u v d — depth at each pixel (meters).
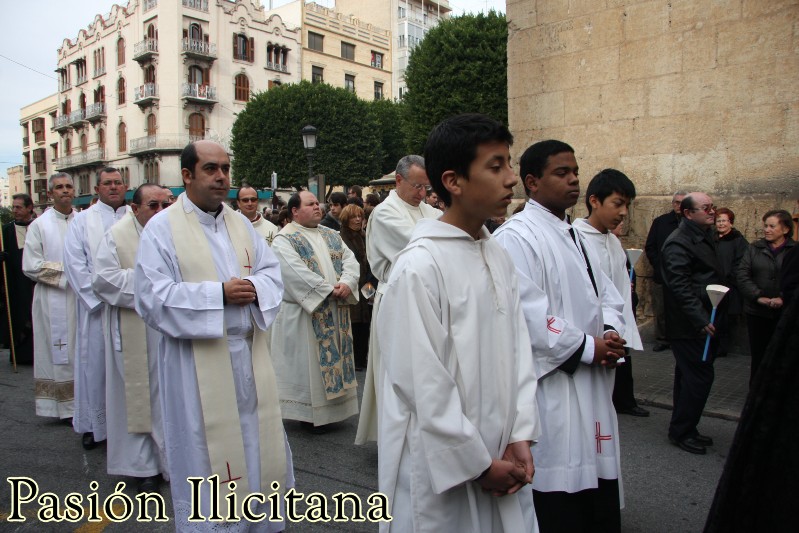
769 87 6.56
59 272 5.15
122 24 42.31
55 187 5.46
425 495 1.69
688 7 7.03
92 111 44.84
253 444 2.82
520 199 8.60
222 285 2.71
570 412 2.43
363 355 7.20
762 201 6.60
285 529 3.23
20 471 4.16
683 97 7.14
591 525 2.62
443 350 1.67
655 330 7.28
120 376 3.81
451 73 21.34
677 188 7.25
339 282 4.95
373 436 4.20
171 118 39.19
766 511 1.47
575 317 2.56
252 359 2.85
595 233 3.09
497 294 1.80
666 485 3.73
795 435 1.42
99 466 4.25
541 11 8.23
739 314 6.75
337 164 30.97
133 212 4.02
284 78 44.31
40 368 5.26
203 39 40.06
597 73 7.79
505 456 1.77
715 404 5.14
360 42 49.97
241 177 31.55
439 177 1.79
